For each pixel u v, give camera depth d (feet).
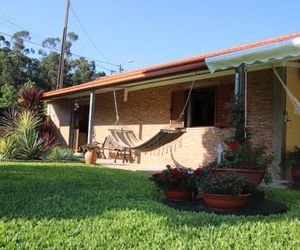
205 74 36.37
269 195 21.27
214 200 16.35
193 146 39.37
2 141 40.63
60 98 62.03
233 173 18.03
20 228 12.57
